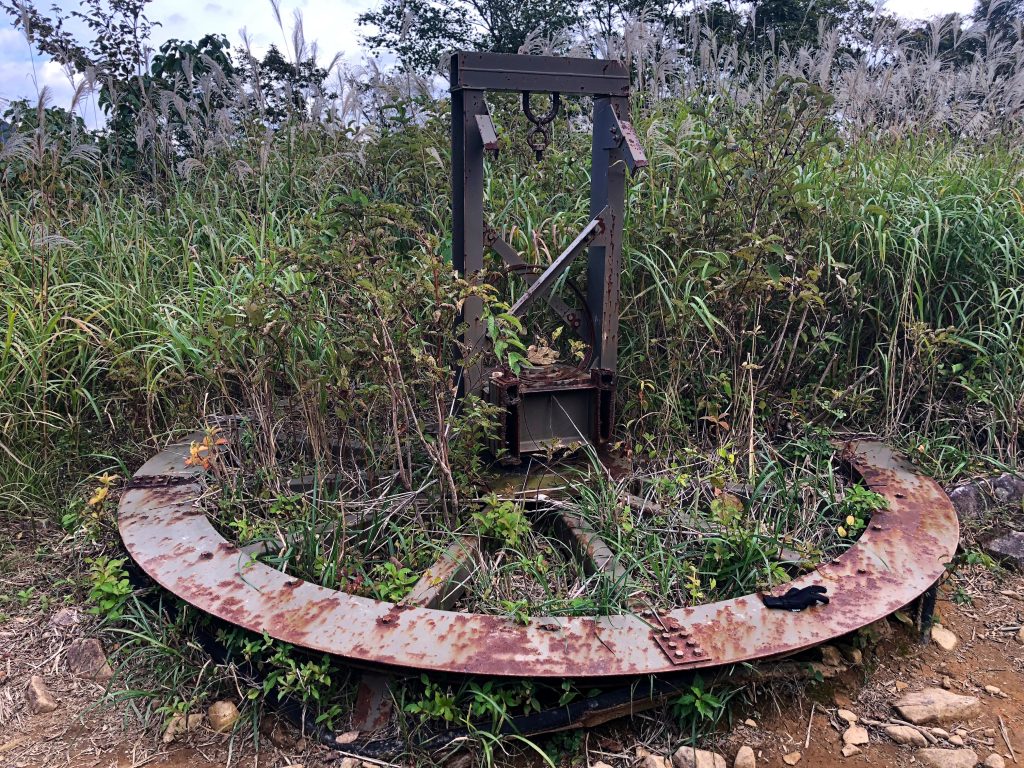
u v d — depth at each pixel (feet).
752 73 19.57
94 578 8.64
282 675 7.18
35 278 13.66
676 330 11.80
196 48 23.40
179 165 18.02
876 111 18.40
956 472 11.28
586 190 14.71
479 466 9.95
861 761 6.88
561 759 6.78
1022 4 22.35
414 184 15.96
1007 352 12.36
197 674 7.73
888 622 8.47
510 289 12.13
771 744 7.03
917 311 13.43
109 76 20.04
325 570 8.27
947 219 13.56
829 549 9.21
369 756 6.70
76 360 12.37
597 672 6.46
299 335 10.52
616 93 9.73
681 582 8.45
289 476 10.46
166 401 12.86
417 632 6.96
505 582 8.57
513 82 9.30
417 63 43.80
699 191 13.51
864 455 10.98
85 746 7.26
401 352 9.36
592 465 10.00
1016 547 10.13
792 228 12.41
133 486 10.03
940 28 19.84
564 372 10.62
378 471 10.29
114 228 15.21
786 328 12.39
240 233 15.10
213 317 11.58
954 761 6.79
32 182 16.52
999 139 18.60
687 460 10.60
